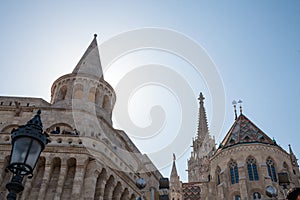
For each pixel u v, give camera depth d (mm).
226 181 55375
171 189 67812
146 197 42219
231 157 56906
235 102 70062
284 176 22969
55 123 41562
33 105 45781
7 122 42062
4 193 32719
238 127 62594
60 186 32562
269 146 56125
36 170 34344
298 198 10805
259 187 52219
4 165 34000
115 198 37219
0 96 46562
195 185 68062
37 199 32094
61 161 34219
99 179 35375
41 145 13242
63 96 49219
